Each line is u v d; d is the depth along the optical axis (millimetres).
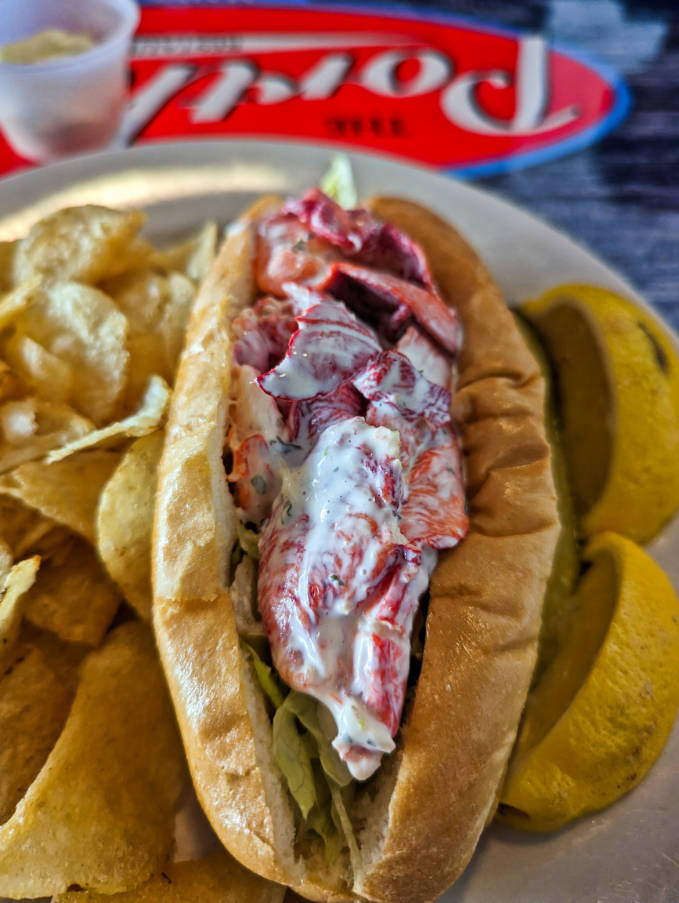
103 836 162
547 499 178
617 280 261
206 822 177
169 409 191
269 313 198
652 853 170
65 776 164
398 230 212
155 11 355
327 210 209
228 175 283
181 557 164
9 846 156
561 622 196
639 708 170
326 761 153
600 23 360
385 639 150
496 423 186
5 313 204
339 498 159
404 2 365
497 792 165
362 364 173
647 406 210
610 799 174
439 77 336
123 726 175
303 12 357
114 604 195
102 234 226
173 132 312
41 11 305
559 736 166
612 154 312
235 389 183
